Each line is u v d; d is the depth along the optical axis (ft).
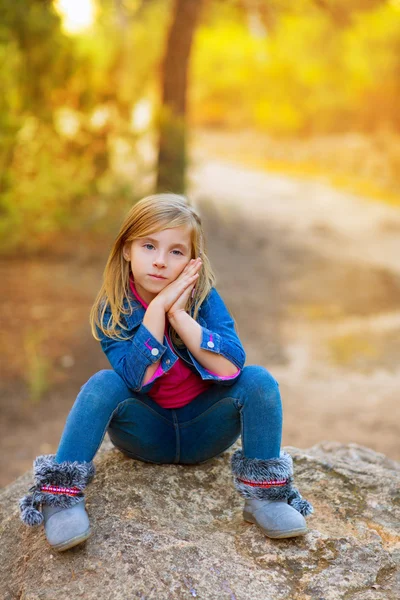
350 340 26.04
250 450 7.22
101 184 32.22
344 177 71.92
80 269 30.17
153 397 7.51
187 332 7.19
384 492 8.38
